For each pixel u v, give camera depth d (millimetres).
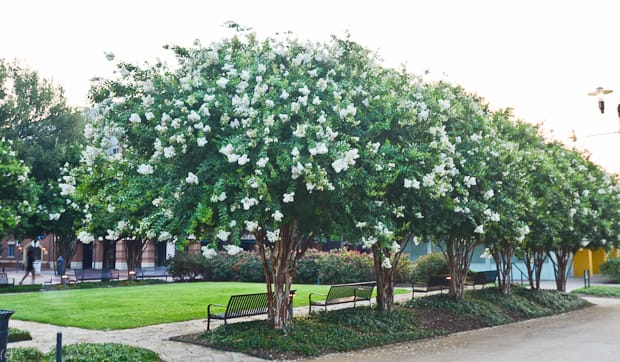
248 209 9219
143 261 49250
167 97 10188
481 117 15195
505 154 14938
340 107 10016
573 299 20922
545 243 20438
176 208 9320
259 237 12188
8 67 37062
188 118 9219
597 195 21500
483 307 16562
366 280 28297
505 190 14992
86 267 54094
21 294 23188
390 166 10156
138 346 11055
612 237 22344
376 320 13289
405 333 12648
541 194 18281
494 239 16281
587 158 24625
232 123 9383
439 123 11820
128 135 10547
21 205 26219
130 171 10461
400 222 12562
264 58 10789
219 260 33688
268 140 9000
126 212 10664
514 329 14469
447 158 11703
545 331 14031
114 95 10664
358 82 11219
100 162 10500
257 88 9500
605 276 34469
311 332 11664
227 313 12031
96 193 10961
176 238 10102
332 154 9242
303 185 9750
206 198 9086
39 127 37031
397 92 12125
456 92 15383
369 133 10719
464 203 12977
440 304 16078
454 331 13852
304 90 9734
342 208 10469
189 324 14258
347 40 11273
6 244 57094
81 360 8719
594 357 10281
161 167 9688
